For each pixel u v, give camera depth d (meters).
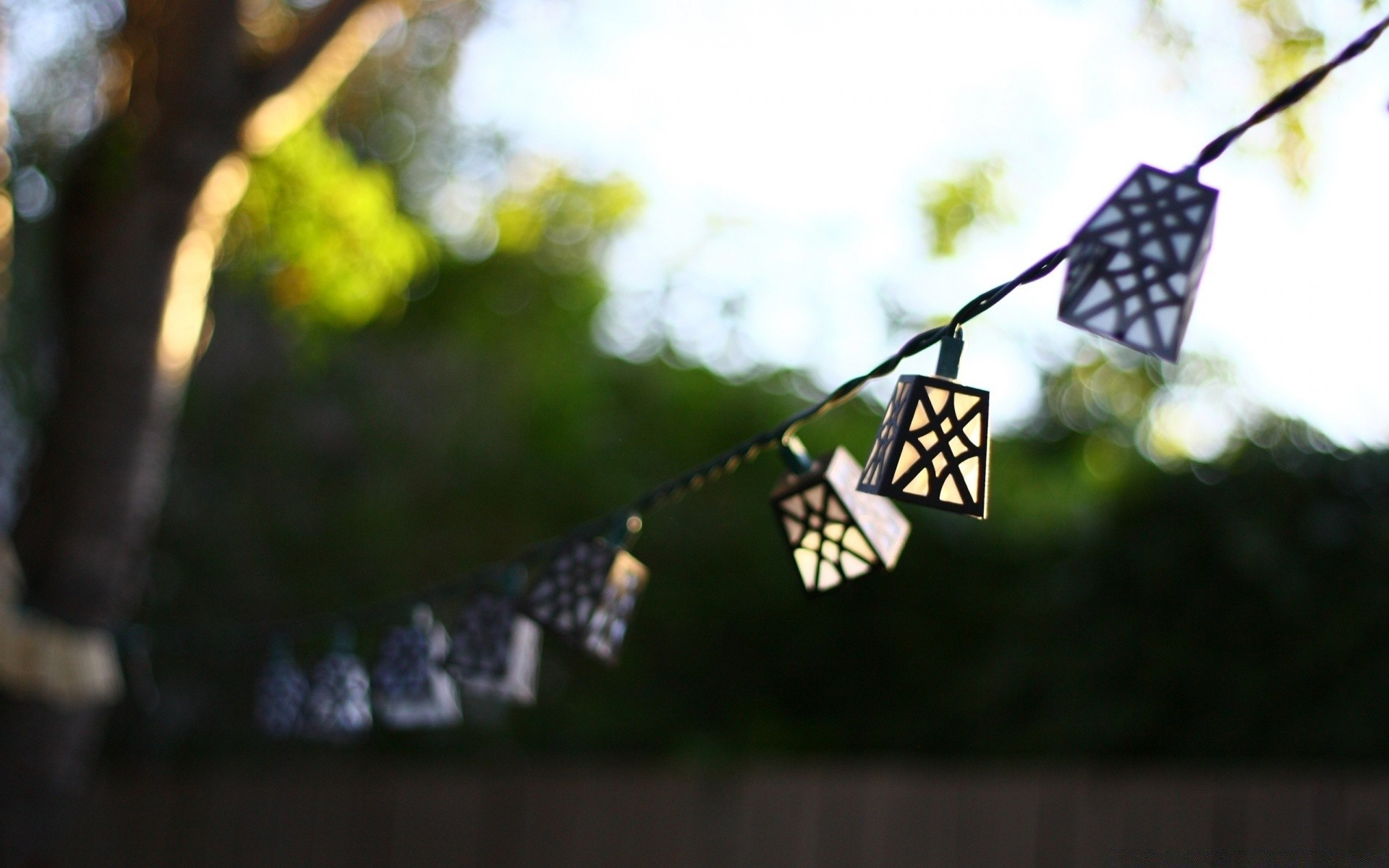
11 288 6.53
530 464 8.59
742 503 8.55
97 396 4.66
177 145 4.68
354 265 5.63
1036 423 9.46
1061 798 6.03
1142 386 8.91
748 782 6.26
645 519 8.49
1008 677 7.10
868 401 9.51
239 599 7.58
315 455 8.00
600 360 9.41
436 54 6.85
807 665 8.09
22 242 6.58
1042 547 7.66
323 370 7.93
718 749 7.52
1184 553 6.58
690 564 8.40
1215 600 6.48
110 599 4.68
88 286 4.73
